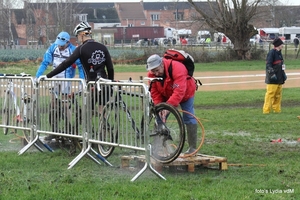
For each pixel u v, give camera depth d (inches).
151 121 321.1
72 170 331.0
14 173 319.0
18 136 441.7
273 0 2111.2
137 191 271.3
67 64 384.5
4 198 259.8
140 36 3959.2
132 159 331.9
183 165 326.6
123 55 1793.8
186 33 3454.7
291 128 510.3
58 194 266.7
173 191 272.8
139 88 313.3
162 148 319.3
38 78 389.7
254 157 371.2
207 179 297.1
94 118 349.4
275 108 642.2
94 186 283.3
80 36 390.6
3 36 3720.5
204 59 1811.0
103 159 347.9
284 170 322.7
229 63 1740.9
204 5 2121.1
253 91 930.7
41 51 2222.0
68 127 367.9
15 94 416.2
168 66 329.4
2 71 1432.1
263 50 1889.8
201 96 847.7
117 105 330.0
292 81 1147.3
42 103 389.1
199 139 450.0
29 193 268.8
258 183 291.1
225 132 488.7
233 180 299.0
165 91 337.4
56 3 3444.9
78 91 358.9
